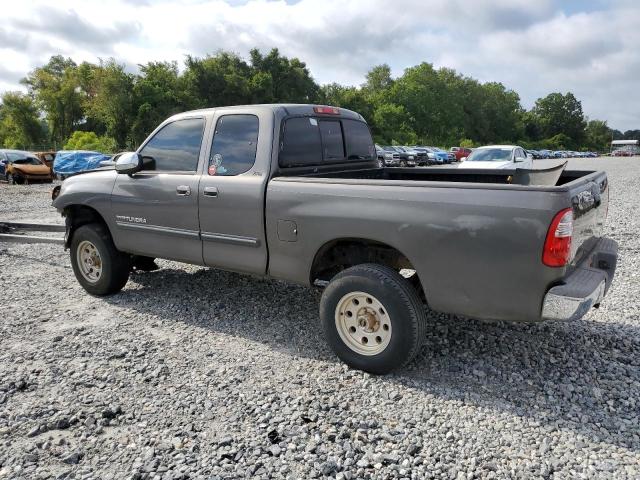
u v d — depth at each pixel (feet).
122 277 17.95
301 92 225.97
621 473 8.63
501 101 378.94
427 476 8.61
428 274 11.11
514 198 10.00
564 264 9.85
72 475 8.68
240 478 8.57
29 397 11.23
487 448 9.36
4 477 8.63
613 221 32.94
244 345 13.99
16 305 17.40
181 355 13.35
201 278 20.25
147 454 9.19
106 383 11.82
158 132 16.20
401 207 11.19
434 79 310.86
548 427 9.97
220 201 14.17
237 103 203.41
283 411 10.60
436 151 130.93
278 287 19.03
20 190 61.21
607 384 11.62
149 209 15.96
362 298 11.98
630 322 15.30
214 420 10.30
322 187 12.36
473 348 13.55
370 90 319.88
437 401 10.98
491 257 10.30
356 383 11.78
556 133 443.73
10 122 246.27
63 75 261.03
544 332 14.56
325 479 8.55
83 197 17.58
